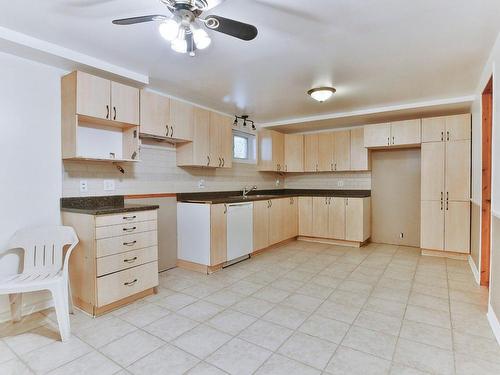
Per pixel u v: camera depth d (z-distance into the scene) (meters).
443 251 4.19
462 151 4.03
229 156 4.30
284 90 3.58
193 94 3.75
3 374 1.71
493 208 2.30
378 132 4.64
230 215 3.82
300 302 2.70
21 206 2.47
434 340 2.04
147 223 2.80
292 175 6.09
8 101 2.39
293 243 5.22
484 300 2.71
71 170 2.80
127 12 1.96
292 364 1.79
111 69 2.80
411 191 4.95
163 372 1.72
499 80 2.20
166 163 3.75
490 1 1.83
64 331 2.06
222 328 2.23
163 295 2.87
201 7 1.69
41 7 1.89
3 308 2.36
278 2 1.83
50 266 2.44
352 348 1.96
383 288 3.04
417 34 2.25
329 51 2.54
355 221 4.88
